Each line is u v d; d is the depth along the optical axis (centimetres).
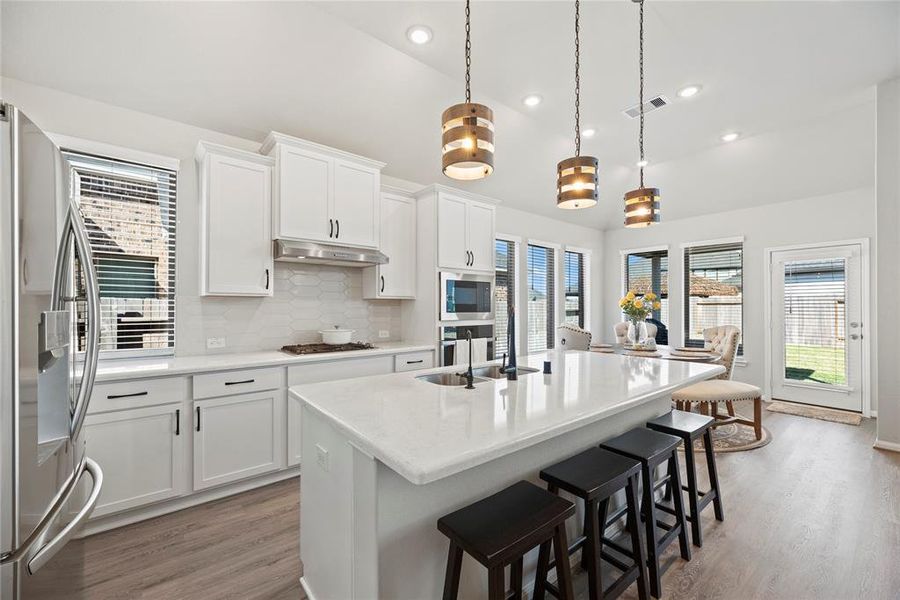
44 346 117
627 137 425
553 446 178
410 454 108
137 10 223
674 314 585
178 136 287
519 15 245
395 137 361
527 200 530
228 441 253
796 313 485
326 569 153
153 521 227
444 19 249
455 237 388
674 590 173
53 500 121
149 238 278
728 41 271
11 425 102
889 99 324
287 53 266
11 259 103
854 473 287
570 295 630
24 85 236
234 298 310
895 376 331
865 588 173
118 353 266
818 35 265
